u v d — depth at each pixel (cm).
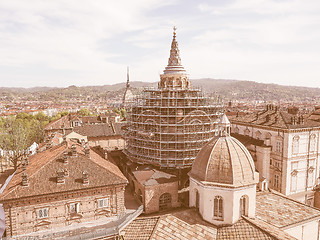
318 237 3891
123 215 3656
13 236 3145
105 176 3631
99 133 8356
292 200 4247
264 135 6231
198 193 3809
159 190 4241
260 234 3103
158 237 3272
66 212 3375
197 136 5166
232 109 18000
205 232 3338
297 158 5784
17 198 3092
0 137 7525
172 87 5466
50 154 4059
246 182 3466
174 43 5562
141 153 5456
